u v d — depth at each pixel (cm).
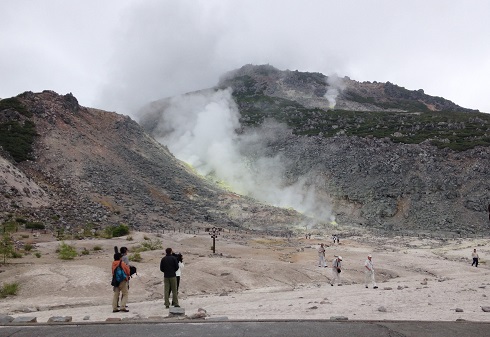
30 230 5300
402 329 1004
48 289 1977
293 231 8106
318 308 1426
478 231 8062
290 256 4528
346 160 11756
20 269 2352
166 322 1127
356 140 12612
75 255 3312
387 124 14938
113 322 1134
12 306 1622
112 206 7625
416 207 9394
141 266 2570
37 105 10800
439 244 6347
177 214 8244
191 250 4394
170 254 1548
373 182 10512
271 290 2309
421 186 9919
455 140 11675
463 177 9794
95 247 4147
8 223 5081
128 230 5697
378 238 7269
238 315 1313
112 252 3925
